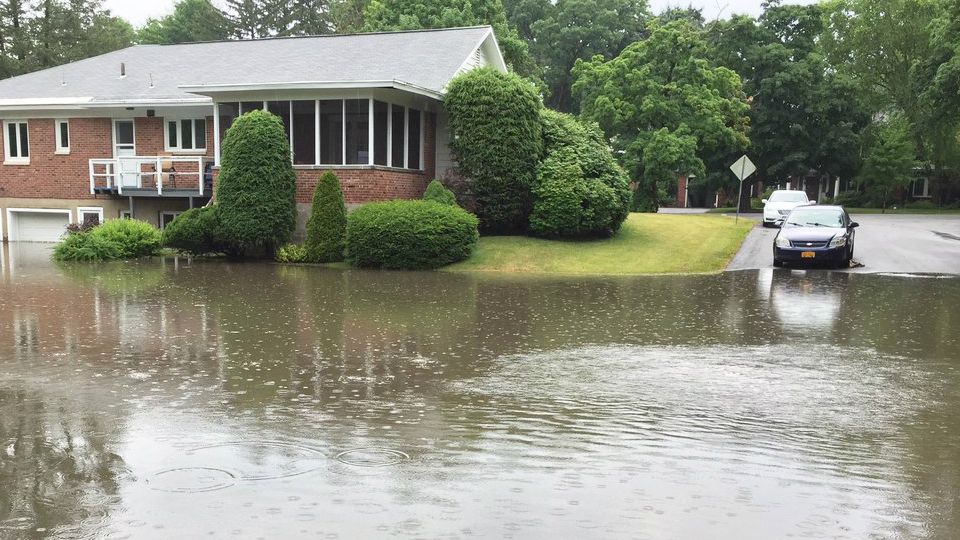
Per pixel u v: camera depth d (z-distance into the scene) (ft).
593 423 20.53
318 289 51.13
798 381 25.86
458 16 129.39
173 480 16.03
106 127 87.97
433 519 14.08
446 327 36.55
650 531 13.66
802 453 18.16
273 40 100.32
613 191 74.59
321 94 74.02
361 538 13.26
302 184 74.43
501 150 74.33
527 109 75.15
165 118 86.28
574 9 216.13
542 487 15.75
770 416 21.42
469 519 14.10
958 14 85.97
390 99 74.64
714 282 57.16
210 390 23.93
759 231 93.71
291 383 24.94
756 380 25.95
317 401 22.66
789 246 65.67
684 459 17.62
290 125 75.87
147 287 51.26
